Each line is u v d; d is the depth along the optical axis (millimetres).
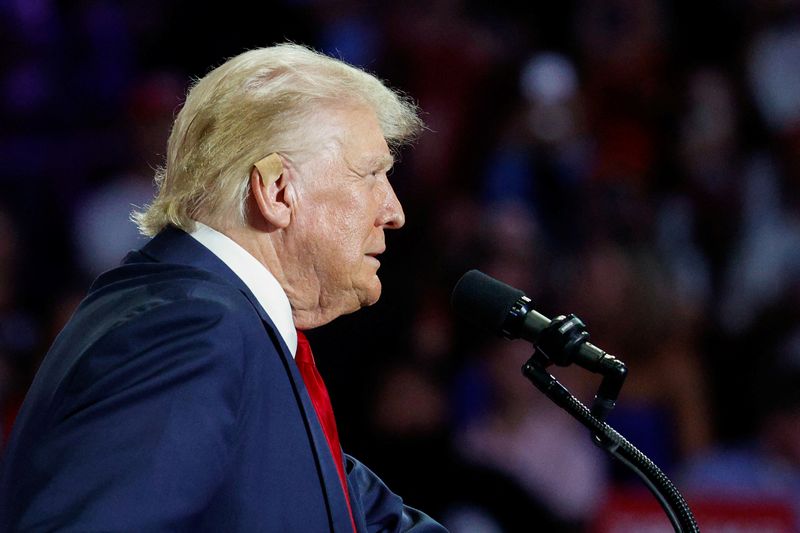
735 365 17984
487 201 21875
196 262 6648
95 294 6602
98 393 5867
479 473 14961
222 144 6707
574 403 6727
